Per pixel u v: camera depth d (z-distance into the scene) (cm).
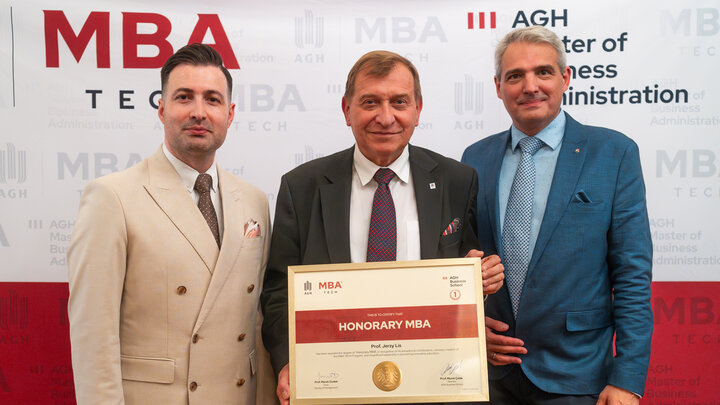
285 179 199
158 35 250
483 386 169
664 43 248
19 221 250
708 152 250
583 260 195
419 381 170
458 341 171
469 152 227
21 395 254
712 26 247
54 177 250
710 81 248
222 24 251
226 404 177
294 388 171
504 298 205
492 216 207
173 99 177
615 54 249
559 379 195
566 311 195
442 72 252
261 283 202
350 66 252
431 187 186
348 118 189
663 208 251
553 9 250
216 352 175
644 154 251
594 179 197
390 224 182
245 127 254
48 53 248
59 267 252
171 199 177
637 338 189
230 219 183
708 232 251
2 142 249
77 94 249
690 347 252
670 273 252
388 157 183
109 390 164
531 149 206
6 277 251
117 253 168
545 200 201
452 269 173
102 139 251
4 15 247
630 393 188
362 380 171
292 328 173
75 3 248
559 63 202
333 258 180
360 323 172
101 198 169
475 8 251
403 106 177
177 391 171
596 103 251
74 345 168
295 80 253
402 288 173
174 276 172
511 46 203
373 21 252
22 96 248
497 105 253
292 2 251
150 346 171
